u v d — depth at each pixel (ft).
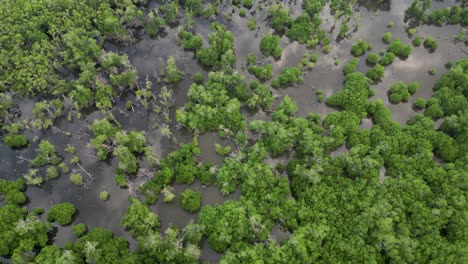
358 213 240.32
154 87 322.96
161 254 229.66
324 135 285.84
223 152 281.33
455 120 271.69
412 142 269.44
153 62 341.62
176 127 299.17
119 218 262.88
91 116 311.47
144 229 246.88
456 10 352.08
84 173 281.54
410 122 289.33
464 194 239.30
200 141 291.99
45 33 341.82
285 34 353.31
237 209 242.37
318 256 227.61
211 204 264.52
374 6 376.27
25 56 322.14
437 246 220.84
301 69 327.67
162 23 353.31
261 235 237.45
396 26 359.66
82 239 240.73
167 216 260.42
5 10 340.39
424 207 237.04
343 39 350.02
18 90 315.17
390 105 309.22
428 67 330.54
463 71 306.55
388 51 336.90
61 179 280.51
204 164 277.03
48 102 318.86
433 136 269.85
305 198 250.37
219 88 300.81
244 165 263.08
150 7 377.50
